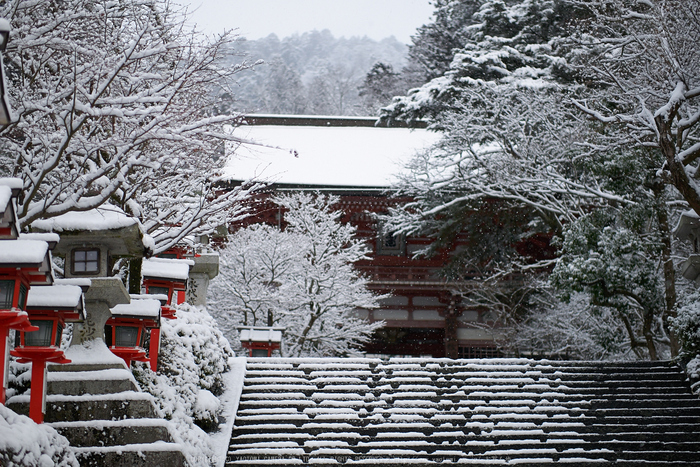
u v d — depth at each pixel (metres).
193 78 10.45
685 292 22.14
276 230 23.42
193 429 11.15
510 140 24.95
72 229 9.45
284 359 15.45
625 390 14.62
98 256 9.71
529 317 27.83
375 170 32.47
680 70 15.09
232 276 23.00
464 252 29.56
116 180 9.34
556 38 25.56
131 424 9.11
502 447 12.84
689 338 15.48
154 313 10.23
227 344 15.44
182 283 12.48
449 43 40.91
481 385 14.70
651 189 19.94
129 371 9.63
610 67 20.08
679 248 22.89
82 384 9.33
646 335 19.86
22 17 9.55
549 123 22.92
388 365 15.23
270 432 12.91
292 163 32.44
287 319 23.72
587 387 14.84
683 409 13.87
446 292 31.92
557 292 25.55
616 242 18.59
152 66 10.18
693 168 15.40
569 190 21.14
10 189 7.14
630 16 17.81
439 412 13.65
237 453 12.08
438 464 12.27
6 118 6.29
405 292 32.31
